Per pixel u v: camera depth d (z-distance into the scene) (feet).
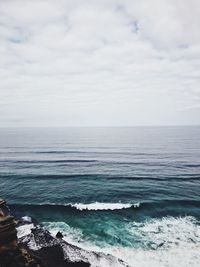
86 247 58.44
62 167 171.42
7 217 42.42
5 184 121.90
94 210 84.74
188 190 112.06
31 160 201.98
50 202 94.53
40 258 47.16
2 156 226.17
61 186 118.83
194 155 229.86
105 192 108.58
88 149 282.15
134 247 58.70
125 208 86.94
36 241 58.39
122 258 53.83
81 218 77.41
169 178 136.15
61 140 414.41
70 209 85.30
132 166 176.14
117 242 61.31
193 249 57.93
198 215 80.53
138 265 51.06
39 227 68.85
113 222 74.28
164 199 97.19
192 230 68.64
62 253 52.90
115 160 203.62
